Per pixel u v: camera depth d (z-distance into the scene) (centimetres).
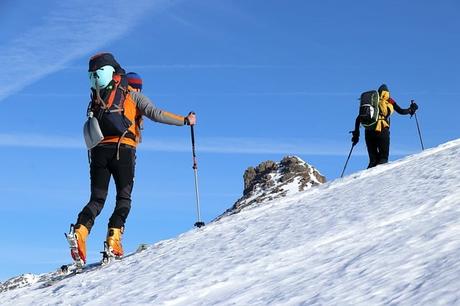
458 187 712
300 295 457
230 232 817
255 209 975
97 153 805
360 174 1053
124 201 816
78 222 791
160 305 534
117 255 817
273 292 486
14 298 789
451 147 1105
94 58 804
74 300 652
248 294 499
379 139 1305
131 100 815
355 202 791
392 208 684
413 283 413
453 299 362
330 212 763
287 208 905
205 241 798
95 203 803
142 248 896
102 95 802
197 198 949
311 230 680
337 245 585
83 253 790
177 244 829
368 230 612
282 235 697
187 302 527
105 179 809
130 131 811
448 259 443
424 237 523
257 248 662
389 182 885
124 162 805
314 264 540
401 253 493
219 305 488
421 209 648
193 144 943
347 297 421
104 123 800
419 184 800
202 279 585
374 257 505
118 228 810
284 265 565
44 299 710
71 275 834
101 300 613
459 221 548
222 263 632
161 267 698
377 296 408
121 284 664
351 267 494
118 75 809
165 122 816
